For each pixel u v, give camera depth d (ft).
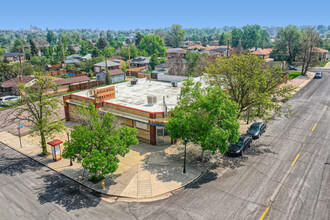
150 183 75.82
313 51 258.98
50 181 78.38
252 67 103.45
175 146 101.65
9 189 74.18
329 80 234.79
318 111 143.54
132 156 93.20
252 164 86.07
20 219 61.41
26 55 461.78
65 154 73.20
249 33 572.10
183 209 63.98
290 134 111.55
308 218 59.88
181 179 77.82
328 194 68.69
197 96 84.23
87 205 66.54
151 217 61.36
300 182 74.64
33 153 97.30
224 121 79.30
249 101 105.91
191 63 257.34
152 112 101.40
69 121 132.87
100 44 570.87
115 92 139.23
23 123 130.41
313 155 91.71
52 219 61.16
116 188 73.67
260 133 109.91
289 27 350.64
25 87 92.73
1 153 97.91
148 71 327.06
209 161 88.94
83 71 302.66
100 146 73.26
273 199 67.00
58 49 393.50
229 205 65.05
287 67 301.43
